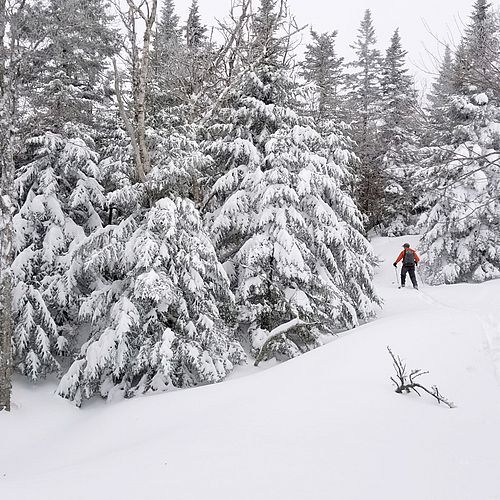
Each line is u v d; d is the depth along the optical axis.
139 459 5.06
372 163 30.38
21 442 8.41
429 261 21.19
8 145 10.22
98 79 14.59
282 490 3.98
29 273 12.36
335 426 5.48
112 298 11.26
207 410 7.18
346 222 15.06
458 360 8.02
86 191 13.57
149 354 10.16
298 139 13.31
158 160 11.77
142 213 11.71
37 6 10.89
